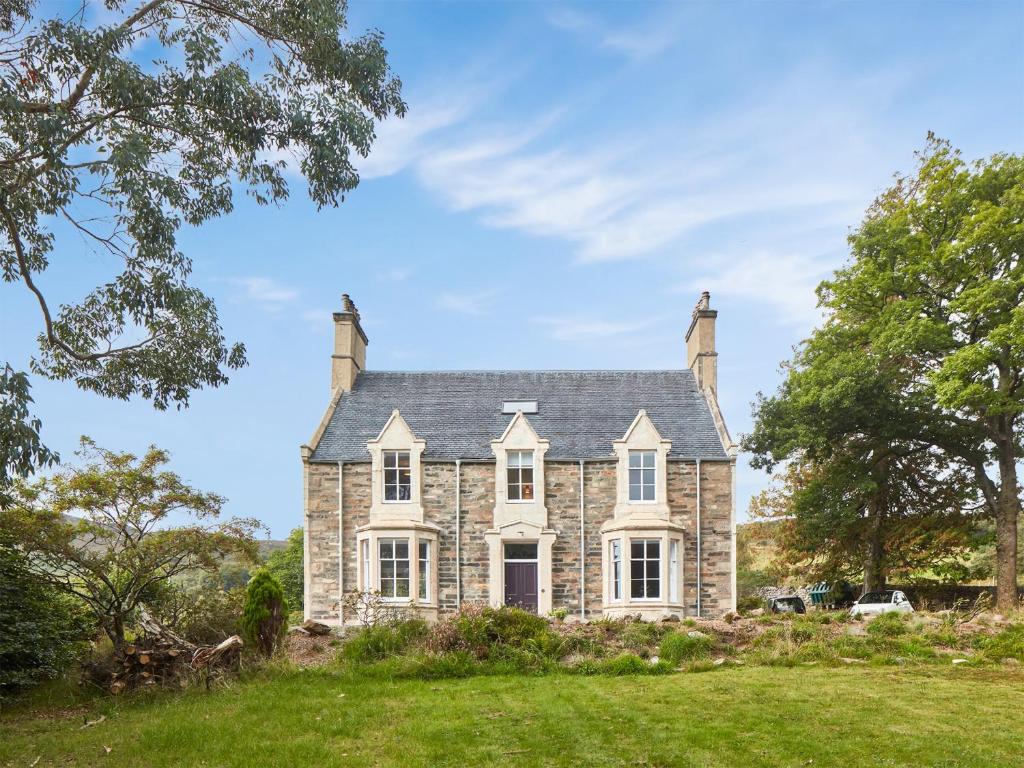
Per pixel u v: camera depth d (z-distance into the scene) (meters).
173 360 20.44
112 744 12.29
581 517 30.75
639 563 29.75
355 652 18.50
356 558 30.59
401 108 20.48
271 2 18.78
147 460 21.67
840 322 39.00
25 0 17.22
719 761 10.93
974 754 11.05
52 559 19.14
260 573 19.69
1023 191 32.12
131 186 16.45
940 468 38.19
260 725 13.09
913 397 34.22
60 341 19.55
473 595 30.39
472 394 34.81
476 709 13.88
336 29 19.05
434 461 31.17
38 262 19.72
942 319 34.81
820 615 21.78
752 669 17.53
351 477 31.14
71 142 17.20
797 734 12.05
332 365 35.03
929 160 36.31
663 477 30.64
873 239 35.34
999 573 33.81
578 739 11.98
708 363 34.59
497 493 30.78
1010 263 33.19
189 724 13.13
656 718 13.05
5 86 15.02
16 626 17.12
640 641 19.31
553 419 33.22
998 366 33.53
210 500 21.73
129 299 19.55
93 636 20.44
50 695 16.73
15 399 14.98
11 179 17.56
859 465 36.81
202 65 17.55
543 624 19.44
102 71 16.20
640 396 34.47
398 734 12.47
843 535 37.34
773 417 37.09
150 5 18.11
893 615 21.22
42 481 20.98
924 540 37.38
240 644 17.34
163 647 17.34
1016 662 17.89
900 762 10.80
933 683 15.69
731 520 30.62
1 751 12.09
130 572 20.58
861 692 14.82
